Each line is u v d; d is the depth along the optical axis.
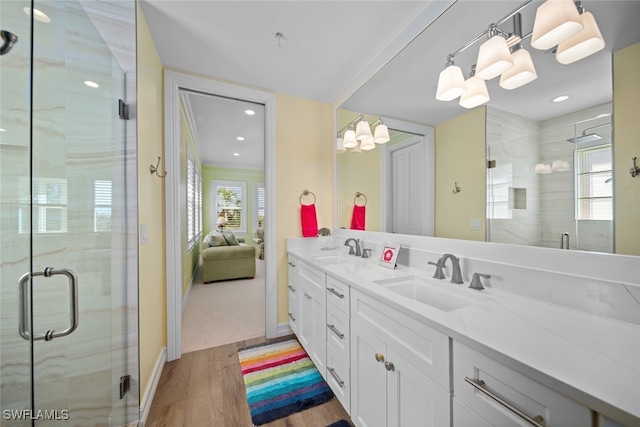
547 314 0.83
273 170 2.33
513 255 1.05
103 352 1.21
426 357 0.81
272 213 2.32
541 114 0.97
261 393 1.54
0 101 1.05
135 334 1.30
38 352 1.04
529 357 0.56
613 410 0.42
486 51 1.03
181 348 2.04
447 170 1.38
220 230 6.04
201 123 3.69
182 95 2.71
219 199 6.71
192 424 1.31
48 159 1.10
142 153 1.44
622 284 0.76
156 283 1.71
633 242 0.75
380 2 1.36
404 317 0.90
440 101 1.41
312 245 2.46
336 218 2.53
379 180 1.93
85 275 1.17
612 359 0.56
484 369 0.63
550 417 0.51
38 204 1.07
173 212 1.96
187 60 1.89
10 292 1.08
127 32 1.30
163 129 1.94
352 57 1.86
